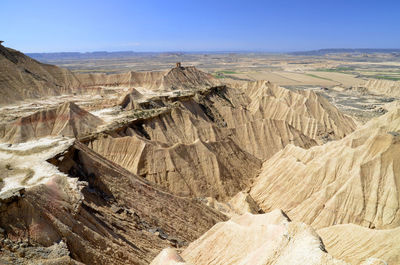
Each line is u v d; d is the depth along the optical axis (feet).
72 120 201.05
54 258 64.34
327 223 142.72
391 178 142.00
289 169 183.83
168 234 114.62
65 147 124.36
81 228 79.77
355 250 102.58
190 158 182.80
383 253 95.96
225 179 184.34
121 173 131.34
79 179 114.73
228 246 95.50
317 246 68.23
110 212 102.78
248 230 95.81
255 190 188.34
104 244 80.38
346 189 145.48
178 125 243.81
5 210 66.95
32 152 121.39
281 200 170.40
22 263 59.98
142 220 112.78
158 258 80.43
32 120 196.24
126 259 81.51
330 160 168.25
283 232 80.74
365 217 139.13
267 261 73.56
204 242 102.58
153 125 223.30
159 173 166.30
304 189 165.78
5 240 62.80
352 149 166.61
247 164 212.02
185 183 167.94
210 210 148.15
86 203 94.73
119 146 172.14
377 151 157.07
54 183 91.97
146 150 169.37
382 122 189.26
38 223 70.28
